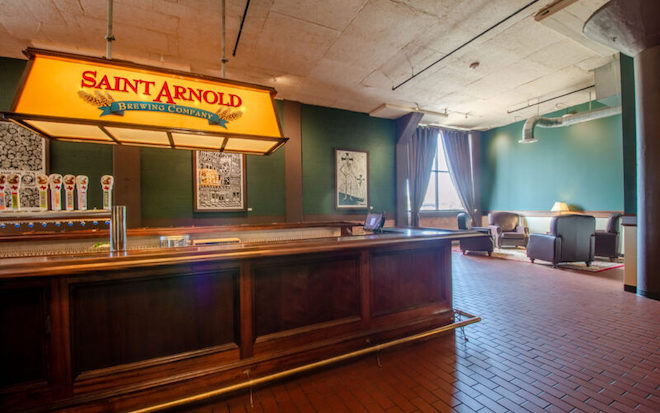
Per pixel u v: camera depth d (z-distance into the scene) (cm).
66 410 166
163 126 213
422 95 620
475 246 703
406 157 770
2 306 158
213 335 203
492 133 931
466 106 698
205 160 557
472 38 416
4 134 434
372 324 259
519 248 808
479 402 188
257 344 212
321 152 668
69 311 168
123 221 202
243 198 586
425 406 185
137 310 184
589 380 210
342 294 247
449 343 269
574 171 749
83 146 480
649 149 381
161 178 528
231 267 206
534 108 721
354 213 702
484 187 958
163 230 417
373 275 262
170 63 469
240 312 207
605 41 389
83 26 372
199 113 225
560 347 258
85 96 196
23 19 357
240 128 237
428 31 400
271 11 351
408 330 274
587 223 570
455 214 927
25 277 159
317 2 339
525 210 851
